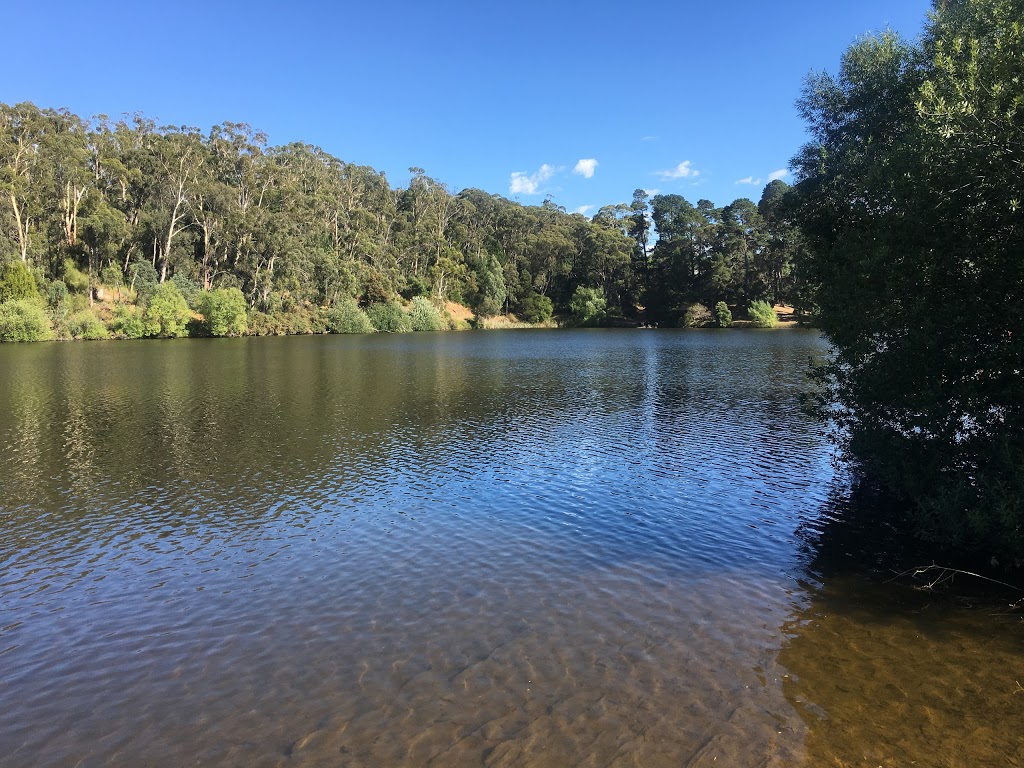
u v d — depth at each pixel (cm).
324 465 1571
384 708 617
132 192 8506
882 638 736
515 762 539
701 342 6331
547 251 12600
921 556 979
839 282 1236
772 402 2484
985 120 880
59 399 2597
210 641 757
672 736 570
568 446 1762
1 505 1273
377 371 3734
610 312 11750
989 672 664
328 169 11788
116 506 1266
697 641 733
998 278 942
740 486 1366
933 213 970
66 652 739
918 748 552
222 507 1259
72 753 566
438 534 1103
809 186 1454
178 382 3166
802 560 970
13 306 6203
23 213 7088
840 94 1468
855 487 1342
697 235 10738
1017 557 902
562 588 881
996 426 959
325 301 9538
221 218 8412
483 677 666
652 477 1445
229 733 586
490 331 10131
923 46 1237
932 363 1012
